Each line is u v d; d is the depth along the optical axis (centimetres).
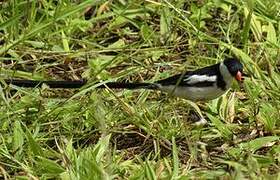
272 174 956
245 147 1028
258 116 1104
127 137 1083
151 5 1380
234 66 1083
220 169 972
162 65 1238
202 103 1157
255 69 1202
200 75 1091
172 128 1071
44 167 959
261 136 1084
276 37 1315
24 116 1090
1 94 1062
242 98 1180
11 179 959
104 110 1087
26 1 1310
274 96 1152
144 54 1268
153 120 1086
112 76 1167
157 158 1029
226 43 1284
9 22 1212
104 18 1370
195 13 1361
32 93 1111
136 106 1116
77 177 928
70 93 1174
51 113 1075
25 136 1035
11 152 1017
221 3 1385
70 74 1247
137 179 930
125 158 1041
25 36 1193
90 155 965
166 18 1331
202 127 1076
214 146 1060
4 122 1068
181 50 1309
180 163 1020
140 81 1221
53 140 1066
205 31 1352
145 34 1315
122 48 1254
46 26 1219
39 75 1205
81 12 1361
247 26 1291
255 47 1288
